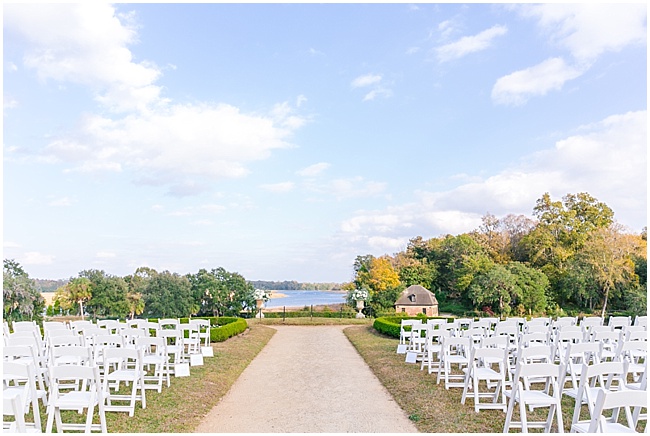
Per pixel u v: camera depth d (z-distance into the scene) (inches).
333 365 510.3
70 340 324.5
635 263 1603.1
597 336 351.6
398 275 2068.2
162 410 297.6
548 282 1600.6
